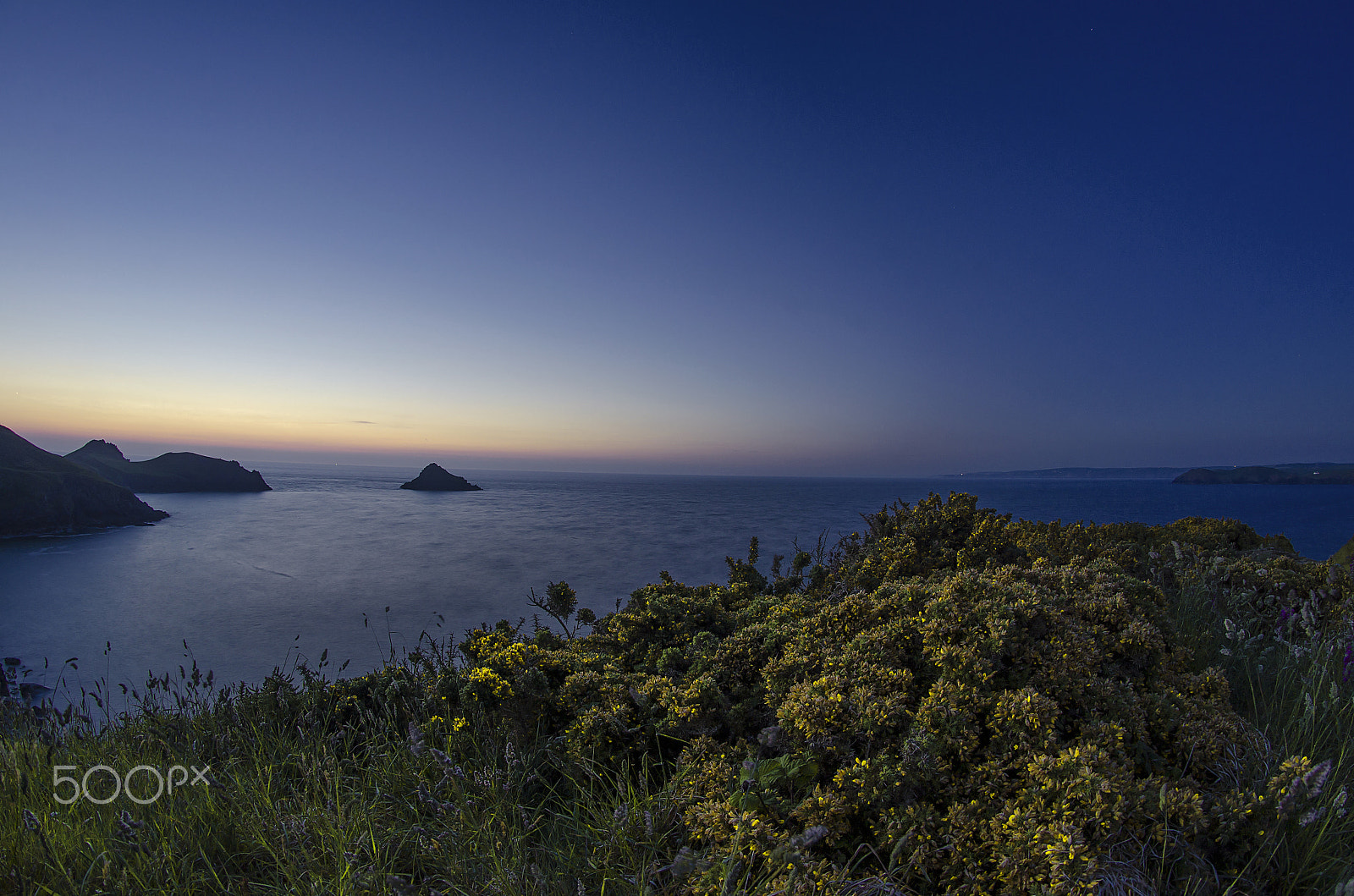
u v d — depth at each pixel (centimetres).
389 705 442
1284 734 331
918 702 325
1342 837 250
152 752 404
